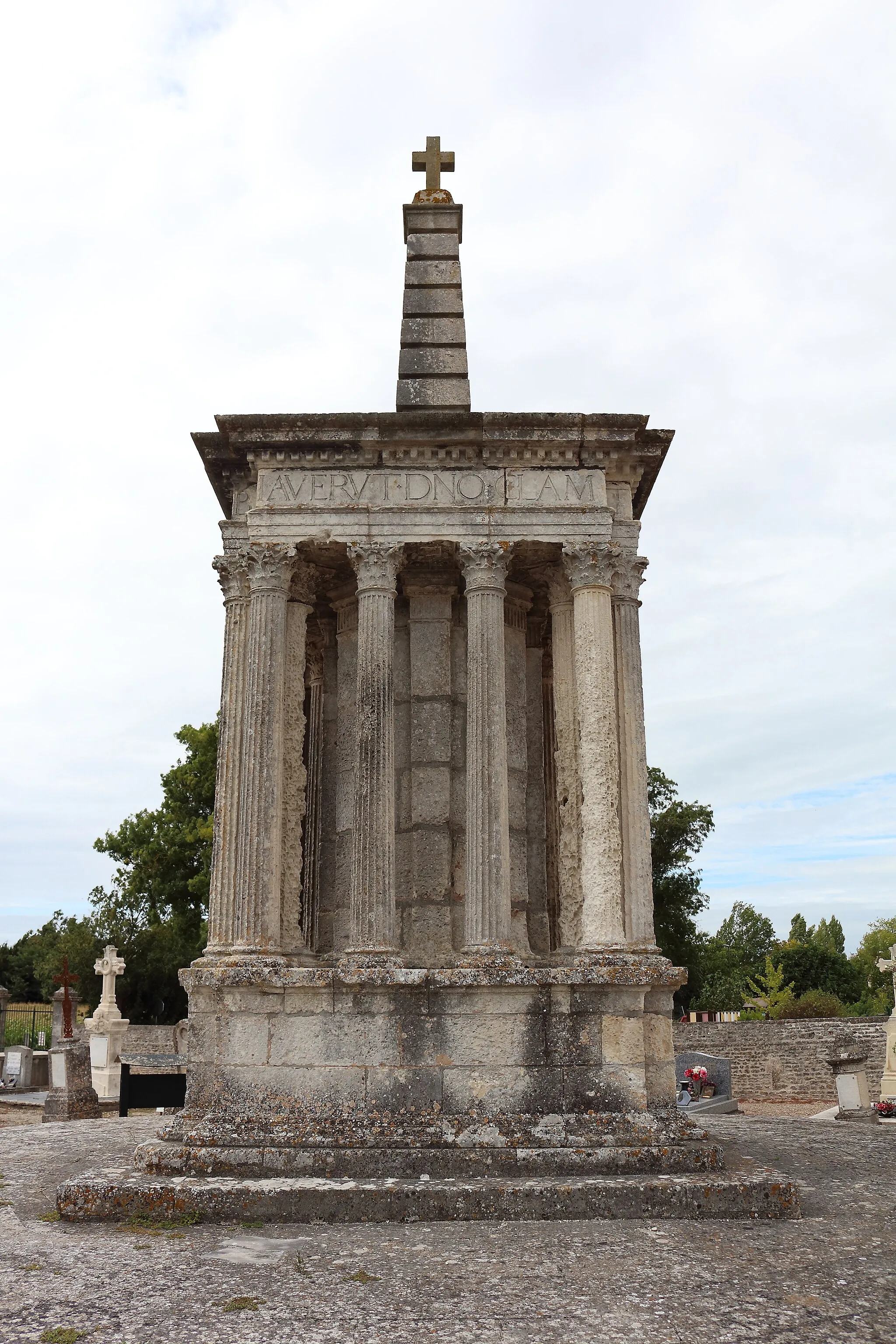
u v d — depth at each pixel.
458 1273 9.08
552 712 17.53
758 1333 7.64
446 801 15.59
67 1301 8.37
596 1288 8.66
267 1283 8.83
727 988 64.94
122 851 55.56
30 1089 36.91
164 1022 58.53
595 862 14.07
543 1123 12.62
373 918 13.67
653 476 16.33
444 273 17.91
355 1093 12.86
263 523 15.10
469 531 15.14
